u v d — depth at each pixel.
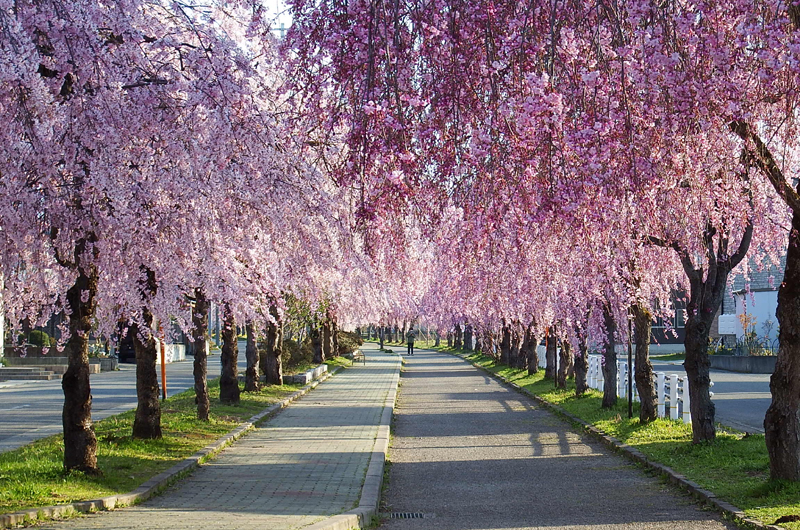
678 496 10.78
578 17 7.88
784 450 10.08
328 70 8.43
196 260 9.80
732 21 7.25
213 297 10.16
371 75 7.80
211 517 8.93
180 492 10.84
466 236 8.56
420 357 70.00
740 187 9.49
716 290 13.86
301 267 10.84
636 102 7.79
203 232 9.45
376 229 8.62
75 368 10.96
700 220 9.28
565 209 7.44
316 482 11.66
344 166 8.52
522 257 8.75
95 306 11.14
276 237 10.31
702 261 13.30
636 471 12.98
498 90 8.02
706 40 7.19
